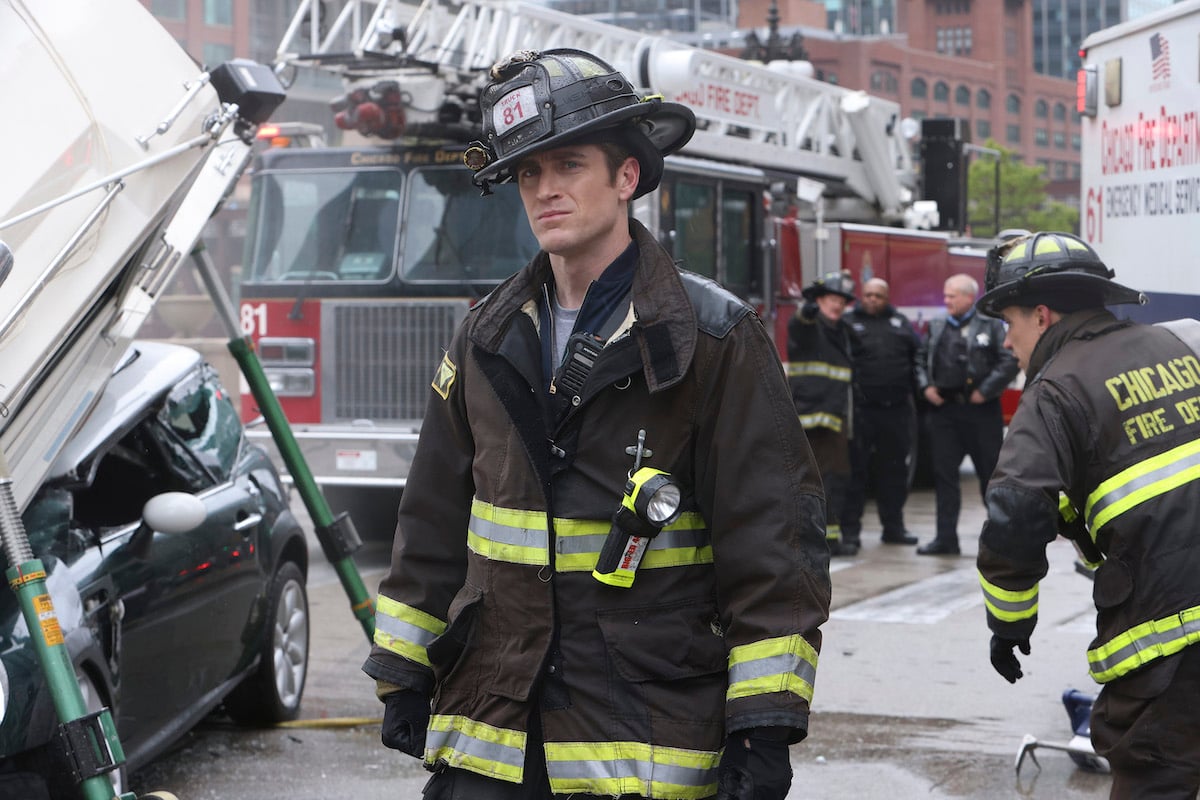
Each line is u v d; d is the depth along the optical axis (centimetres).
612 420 282
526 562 283
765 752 269
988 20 16612
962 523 1347
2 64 461
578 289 293
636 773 275
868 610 934
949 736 650
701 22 11744
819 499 284
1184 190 668
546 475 283
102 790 362
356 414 1132
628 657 278
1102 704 391
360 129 1069
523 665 283
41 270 435
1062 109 17775
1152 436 383
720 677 284
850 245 1489
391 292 1117
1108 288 400
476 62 1120
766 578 275
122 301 509
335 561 672
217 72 594
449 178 1112
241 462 678
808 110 1513
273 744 642
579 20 1204
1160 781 376
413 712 304
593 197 285
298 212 1152
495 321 292
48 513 513
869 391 1188
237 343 664
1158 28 687
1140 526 377
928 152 1892
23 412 457
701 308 283
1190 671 371
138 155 480
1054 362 398
